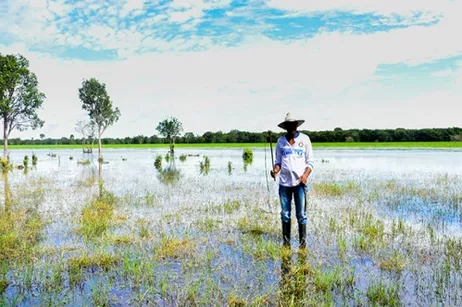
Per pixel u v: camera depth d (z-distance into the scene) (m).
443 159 35.19
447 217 9.32
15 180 19.94
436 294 4.61
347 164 29.64
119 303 4.46
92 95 47.75
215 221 8.88
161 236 7.36
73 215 9.77
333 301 4.47
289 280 5.10
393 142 98.12
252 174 22.09
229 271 5.48
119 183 17.73
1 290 4.84
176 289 4.82
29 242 7.05
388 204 11.20
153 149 84.19
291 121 6.77
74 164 35.16
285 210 6.98
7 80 36.03
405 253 6.25
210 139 123.19
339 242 6.72
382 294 4.51
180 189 15.16
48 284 5.01
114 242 7.03
